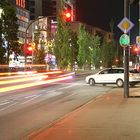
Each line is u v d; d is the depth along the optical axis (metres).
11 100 24.03
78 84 42.56
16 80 46.88
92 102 20.64
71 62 101.06
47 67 81.19
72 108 19.45
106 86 38.88
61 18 92.62
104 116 14.83
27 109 19.20
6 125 14.01
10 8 64.38
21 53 73.44
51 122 14.29
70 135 10.94
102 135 10.84
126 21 21.56
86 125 12.72
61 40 92.56
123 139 10.21
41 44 84.38
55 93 29.92
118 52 159.12
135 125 12.54
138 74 37.72
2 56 61.50
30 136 11.22
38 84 42.72
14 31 64.69
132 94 25.70
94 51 131.12
